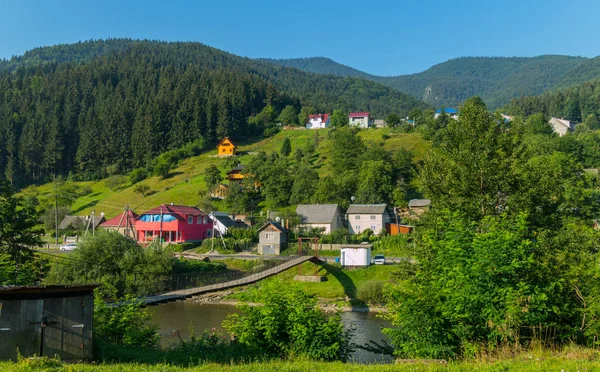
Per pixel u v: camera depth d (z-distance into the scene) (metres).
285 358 11.82
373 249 49.12
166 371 9.12
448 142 18.62
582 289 11.71
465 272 10.61
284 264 35.25
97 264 32.50
